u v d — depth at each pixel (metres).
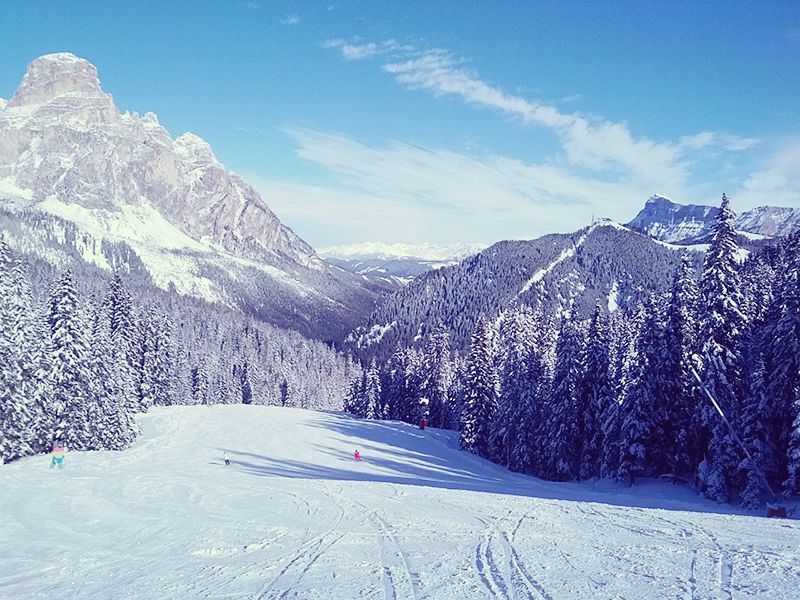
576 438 47.47
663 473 40.88
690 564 12.49
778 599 9.91
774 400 32.25
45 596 12.30
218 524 19.19
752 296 40.38
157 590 12.38
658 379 39.62
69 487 26.39
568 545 15.00
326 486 28.48
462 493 26.19
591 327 48.62
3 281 41.75
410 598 11.02
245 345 176.50
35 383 43.69
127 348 75.00
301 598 11.30
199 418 72.25
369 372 104.62
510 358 57.25
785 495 30.11
